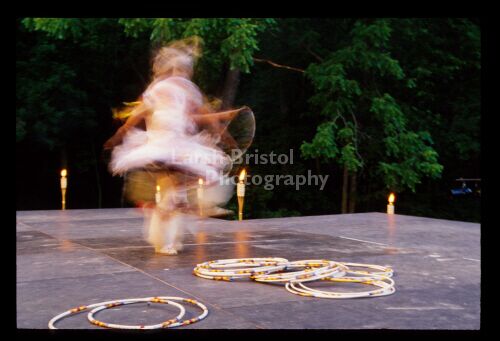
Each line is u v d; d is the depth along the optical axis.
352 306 5.34
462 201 24.92
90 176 28.12
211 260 7.70
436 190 25.36
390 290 5.88
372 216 13.80
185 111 7.71
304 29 22.77
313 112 23.42
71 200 28.06
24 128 22.34
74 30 19.44
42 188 27.66
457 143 22.70
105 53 24.59
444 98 24.06
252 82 25.41
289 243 9.41
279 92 25.39
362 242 9.52
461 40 22.80
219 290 5.97
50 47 22.44
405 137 20.27
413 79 21.02
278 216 22.28
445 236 10.26
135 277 6.59
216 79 21.66
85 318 4.95
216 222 12.66
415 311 5.16
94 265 7.30
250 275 6.48
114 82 26.30
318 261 7.07
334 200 25.05
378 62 19.83
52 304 5.43
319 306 5.33
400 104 22.45
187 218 13.50
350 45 21.11
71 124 23.50
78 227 11.46
